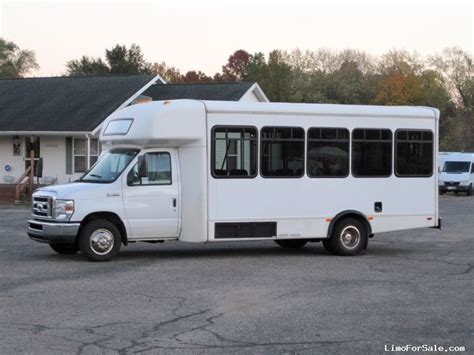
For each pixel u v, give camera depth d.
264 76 62.56
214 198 14.37
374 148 15.62
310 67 84.25
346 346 7.82
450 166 45.06
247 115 14.60
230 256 15.20
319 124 15.16
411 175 15.93
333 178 15.28
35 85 38.91
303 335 8.29
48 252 15.41
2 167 35.50
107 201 13.86
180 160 14.38
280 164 14.87
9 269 12.98
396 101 72.50
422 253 16.20
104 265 13.55
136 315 9.27
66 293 10.70
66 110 35.19
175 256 15.09
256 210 14.69
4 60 83.06
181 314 9.35
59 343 7.86
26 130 33.69
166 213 14.21
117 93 36.12
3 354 7.41
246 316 9.27
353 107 15.46
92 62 70.81
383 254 15.93
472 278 12.48
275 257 15.11
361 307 9.88
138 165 14.08
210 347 7.75
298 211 15.02
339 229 15.34
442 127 74.94
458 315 9.41
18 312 9.39
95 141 35.03
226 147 14.47
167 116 14.05
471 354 7.55
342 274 12.80
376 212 15.64
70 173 34.75
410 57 78.56
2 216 24.67
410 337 8.23
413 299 10.48
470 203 36.41
